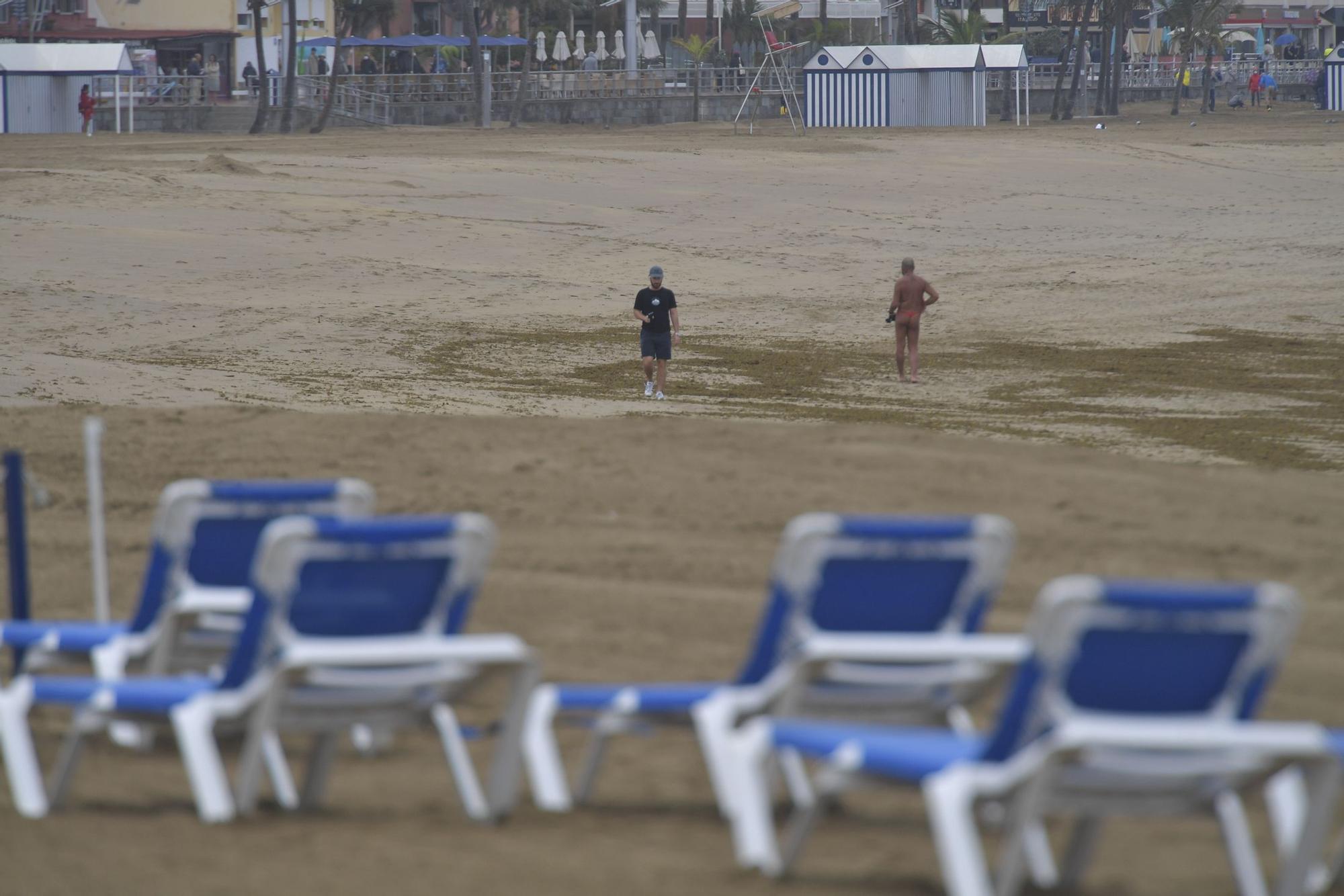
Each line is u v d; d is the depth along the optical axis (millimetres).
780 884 17750
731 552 35750
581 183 159375
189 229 118688
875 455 44062
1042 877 18359
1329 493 41188
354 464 43719
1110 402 72188
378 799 21547
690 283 114875
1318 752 16016
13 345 77375
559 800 21000
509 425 47812
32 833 19344
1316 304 107125
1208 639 15891
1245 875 17047
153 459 44594
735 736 19719
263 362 77875
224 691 19859
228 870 17859
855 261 126688
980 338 95562
